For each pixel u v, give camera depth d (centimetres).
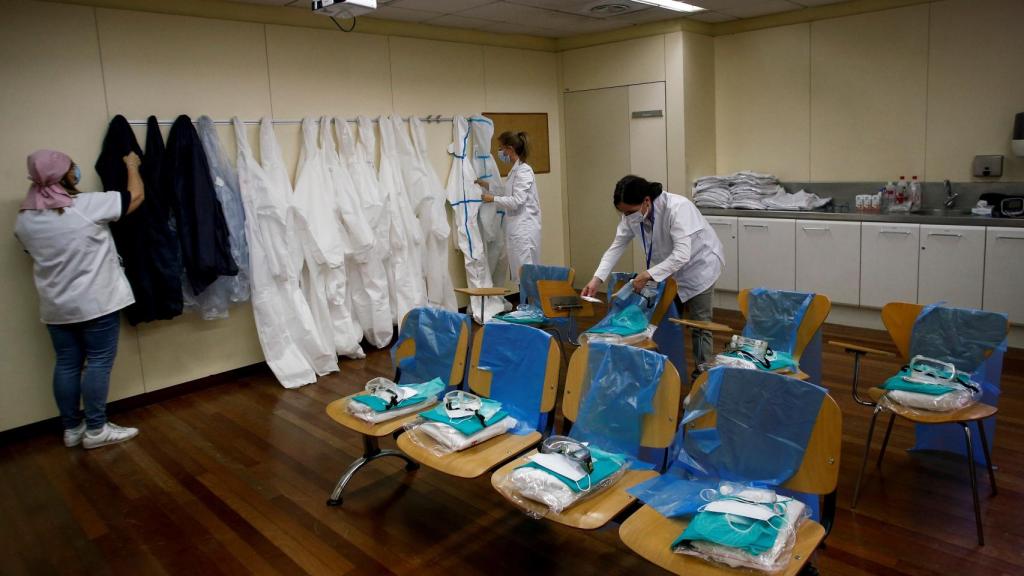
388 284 534
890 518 271
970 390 265
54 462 359
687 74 596
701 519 174
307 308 473
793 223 548
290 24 480
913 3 511
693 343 384
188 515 300
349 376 472
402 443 245
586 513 194
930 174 524
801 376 285
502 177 640
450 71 586
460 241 583
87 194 361
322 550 269
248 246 451
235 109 458
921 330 293
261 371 488
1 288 378
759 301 330
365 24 521
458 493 310
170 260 412
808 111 580
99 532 290
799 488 196
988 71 487
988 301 462
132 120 413
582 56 659
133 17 409
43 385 397
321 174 485
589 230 693
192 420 405
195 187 418
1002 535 257
